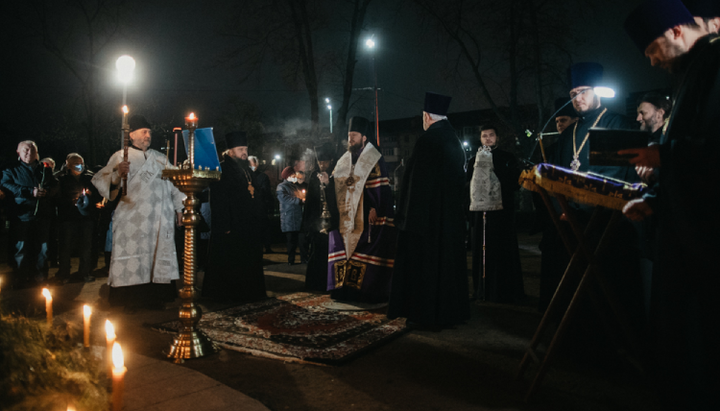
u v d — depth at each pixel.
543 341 3.94
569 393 2.86
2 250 9.94
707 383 1.69
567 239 2.76
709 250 1.64
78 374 2.07
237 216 5.47
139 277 4.85
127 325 4.38
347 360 3.37
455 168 4.24
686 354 1.76
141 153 4.99
